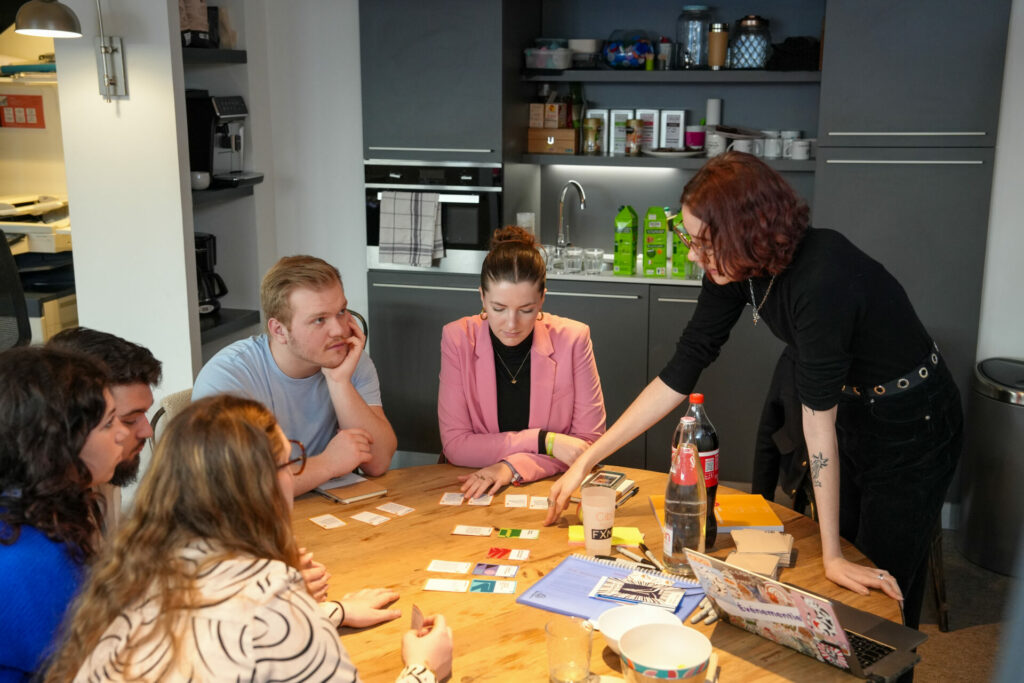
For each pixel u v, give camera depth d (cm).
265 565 117
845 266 187
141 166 371
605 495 189
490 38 400
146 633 111
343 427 237
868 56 368
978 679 274
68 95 370
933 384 208
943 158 369
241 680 111
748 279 198
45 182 454
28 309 397
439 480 231
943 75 362
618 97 446
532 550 192
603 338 414
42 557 132
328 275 222
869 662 146
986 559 351
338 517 208
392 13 409
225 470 117
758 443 284
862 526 221
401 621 164
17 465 134
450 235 425
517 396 254
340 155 447
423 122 416
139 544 116
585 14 445
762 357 400
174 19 360
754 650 154
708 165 183
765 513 201
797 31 421
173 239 375
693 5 429
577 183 443
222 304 456
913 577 222
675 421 412
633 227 414
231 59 412
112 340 167
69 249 409
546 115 442
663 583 174
